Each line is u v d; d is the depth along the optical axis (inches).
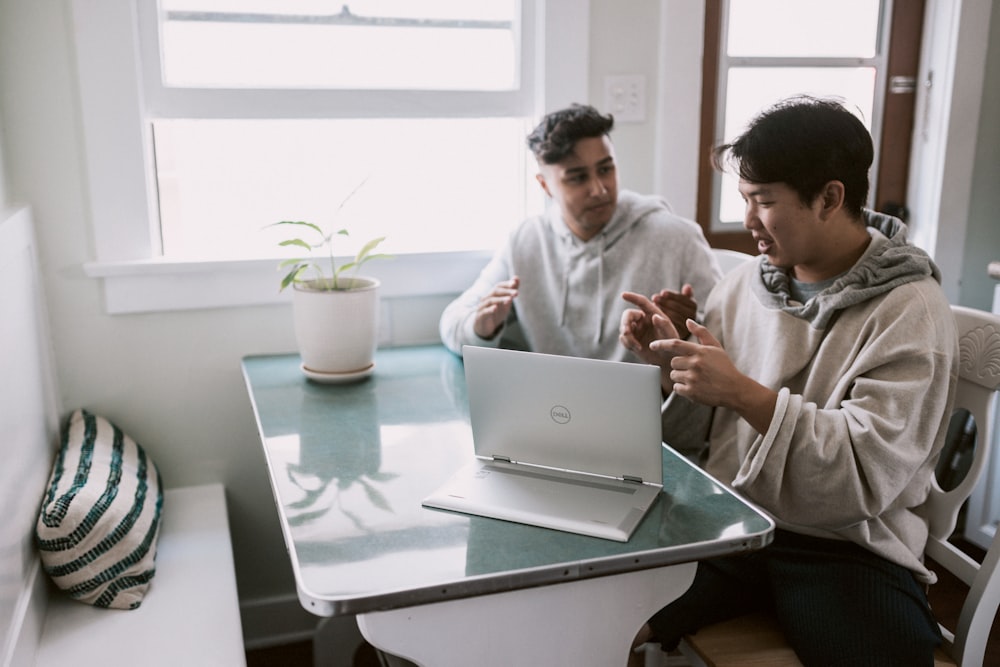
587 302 75.8
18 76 71.0
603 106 84.7
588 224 73.5
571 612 45.2
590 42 83.2
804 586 53.4
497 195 88.1
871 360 52.1
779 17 91.0
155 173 78.6
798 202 54.1
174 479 81.5
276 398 67.2
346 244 84.3
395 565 41.7
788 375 57.1
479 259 84.4
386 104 80.9
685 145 87.3
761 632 54.7
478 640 43.9
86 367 77.1
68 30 71.5
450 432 59.6
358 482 51.4
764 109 55.8
